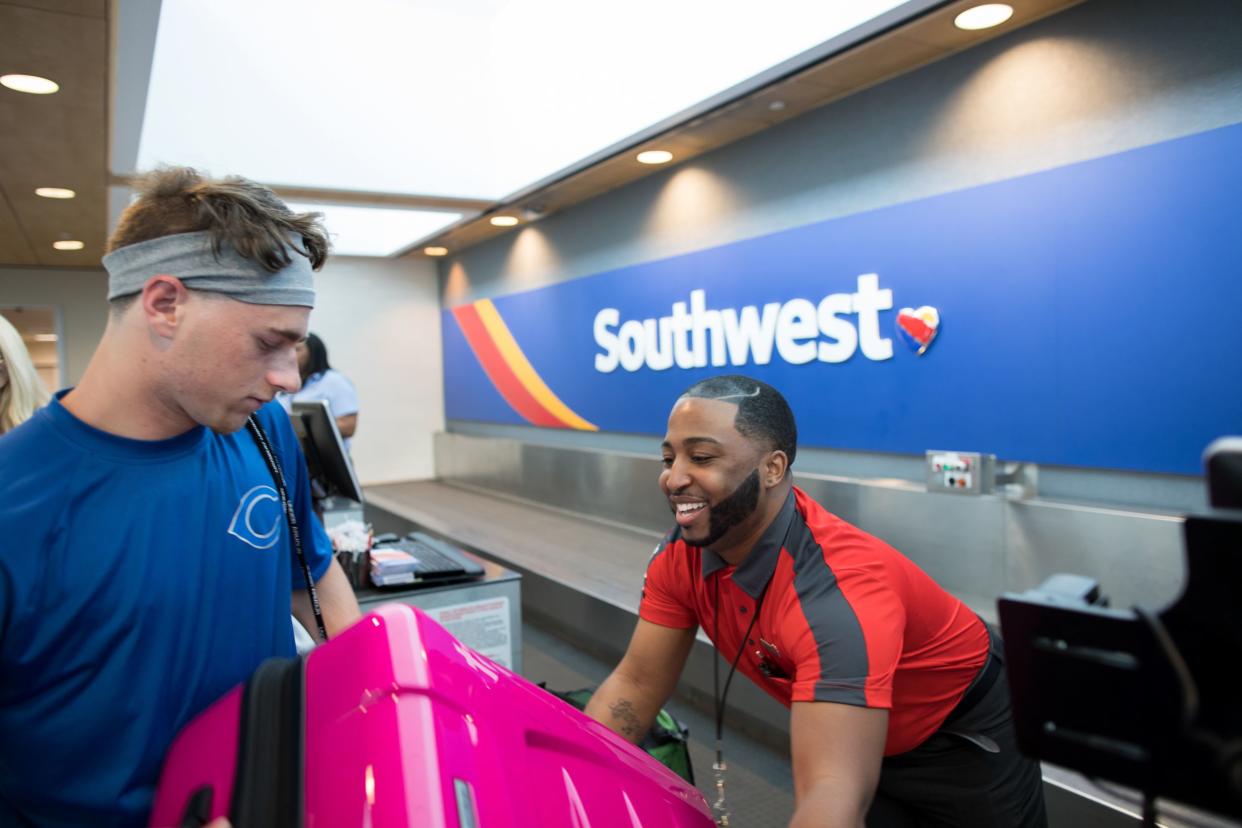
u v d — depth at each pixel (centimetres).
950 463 323
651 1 374
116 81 302
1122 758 46
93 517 78
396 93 466
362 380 774
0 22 254
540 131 467
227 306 77
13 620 74
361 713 70
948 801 125
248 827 63
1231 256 247
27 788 80
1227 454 46
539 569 446
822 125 383
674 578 124
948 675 117
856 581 101
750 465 103
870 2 283
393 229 689
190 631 84
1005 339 312
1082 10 281
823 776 90
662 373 502
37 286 697
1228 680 42
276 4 424
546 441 646
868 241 362
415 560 242
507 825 63
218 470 89
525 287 649
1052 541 293
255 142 423
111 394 80
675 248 485
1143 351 270
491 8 485
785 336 409
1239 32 244
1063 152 291
